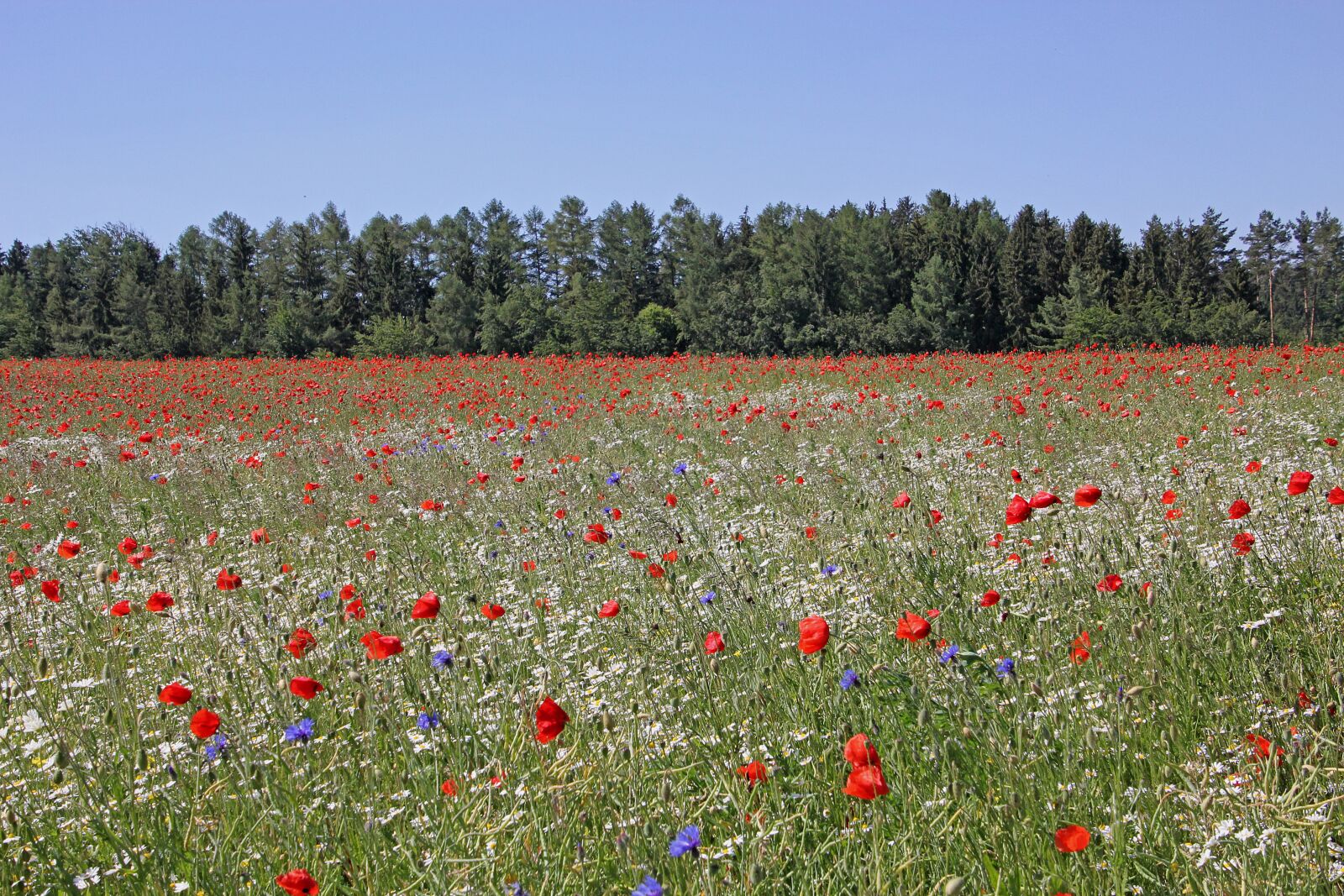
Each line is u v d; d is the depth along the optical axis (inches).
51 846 137.0
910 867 115.6
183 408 810.2
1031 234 3836.1
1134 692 132.4
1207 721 147.6
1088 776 131.6
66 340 3415.4
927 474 366.9
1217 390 585.6
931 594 197.9
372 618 227.6
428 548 318.3
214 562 320.8
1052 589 190.2
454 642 188.9
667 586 200.2
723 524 306.8
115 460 569.0
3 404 896.3
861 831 122.3
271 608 239.5
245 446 616.1
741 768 138.3
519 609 234.1
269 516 397.1
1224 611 176.7
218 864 127.2
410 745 149.6
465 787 135.9
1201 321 2691.9
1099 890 109.8
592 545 281.6
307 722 146.8
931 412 561.0
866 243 3014.3
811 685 163.6
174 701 149.9
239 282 3981.3
